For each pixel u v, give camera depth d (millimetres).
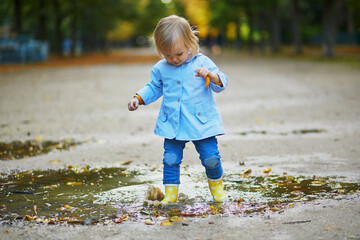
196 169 5836
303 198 4426
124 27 89812
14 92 15828
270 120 9820
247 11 56125
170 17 4273
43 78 21641
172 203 4383
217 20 69812
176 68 4395
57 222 3879
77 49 75562
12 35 32188
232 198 4520
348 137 7719
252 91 15594
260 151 6848
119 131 8820
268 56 44625
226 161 6270
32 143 7730
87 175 5617
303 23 73312
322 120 9617
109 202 4461
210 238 3439
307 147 7039
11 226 3779
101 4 53219
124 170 5871
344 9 64375
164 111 4438
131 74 24375
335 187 4801
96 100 13773
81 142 7801
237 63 33531
